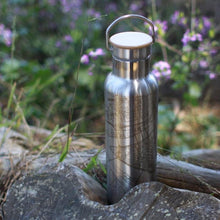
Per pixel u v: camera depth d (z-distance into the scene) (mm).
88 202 1539
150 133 1536
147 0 3959
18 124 2451
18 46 4355
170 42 3131
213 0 4285
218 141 3389
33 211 1594
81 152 2121
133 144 1531
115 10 3820
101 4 4137
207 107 3717
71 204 1557
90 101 3680
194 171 1918
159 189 1532
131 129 1504
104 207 1515
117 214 1487
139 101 1457
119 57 1427
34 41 4426
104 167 1956
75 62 3578
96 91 3723
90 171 1963
